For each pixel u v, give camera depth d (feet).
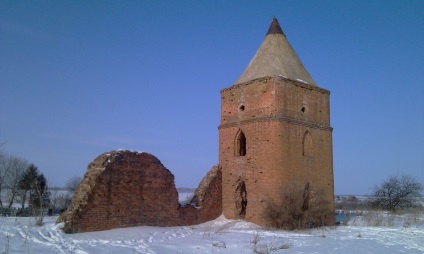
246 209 84.74
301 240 61.46
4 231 52.44
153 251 47.44
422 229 81.61
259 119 85.15
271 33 100.42
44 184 165.89
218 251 49.83
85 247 47.39
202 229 75.61
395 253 51.78
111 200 67.26
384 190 187.52
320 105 93.45
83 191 65.62
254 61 97.14
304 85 90.27
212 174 89.45
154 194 74.84
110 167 67.92
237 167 87.86
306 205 86.69
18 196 174.19
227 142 91.30
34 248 43.62
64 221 61.21
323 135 92.63
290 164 84.28
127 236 60.13
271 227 79.05
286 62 94.94
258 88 87.30
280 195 81.35
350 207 199.72
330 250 52.54
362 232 74.69
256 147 84.94
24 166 172.04
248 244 55.77
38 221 64.59
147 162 74.59
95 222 64.23
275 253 49.90
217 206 88.33
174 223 77.66
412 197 184.24
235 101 91.50
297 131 86.99
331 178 92.53
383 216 113.19
